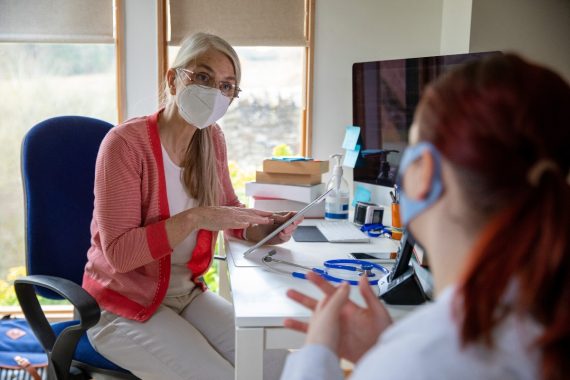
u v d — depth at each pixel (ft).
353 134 7.04
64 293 4.36
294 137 8.35
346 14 7.77
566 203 1.56
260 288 4.00
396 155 6.36
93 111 8.13
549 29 6.76
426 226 1.87
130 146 4.79
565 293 1.55
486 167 1.59
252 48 8.04
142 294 4.76
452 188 1.70
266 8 7.75
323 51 7.84
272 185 6.47
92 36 7.69
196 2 7.68
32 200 5.16
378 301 2.56
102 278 4.88
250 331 3.44
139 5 7.63
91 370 4.67
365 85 6.82
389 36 7.83
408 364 1.55
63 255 5.29
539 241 1.55
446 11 7.58
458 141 1.63
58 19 7.65
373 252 5.08
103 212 4.62
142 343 4.52
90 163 5.50
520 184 1.59
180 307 5.23
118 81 7.76
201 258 5.35
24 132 8.15
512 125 1.58
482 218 1.68
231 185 6.17
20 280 4.66
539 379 1.53
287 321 2.67
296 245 5.36
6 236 8.41
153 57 7.75
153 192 4.93
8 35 7.64
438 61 5.68
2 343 4.94
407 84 6.08
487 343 1.54
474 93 1.65
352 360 2.53
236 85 5.29
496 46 6.79
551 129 1.59
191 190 5.26
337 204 6.53
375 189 6.97
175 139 5.18
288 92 8.20
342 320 2.53
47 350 4.59
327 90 7.91
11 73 7.99
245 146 8.39
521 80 1.64
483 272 1.58
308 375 1.99
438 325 1.63
